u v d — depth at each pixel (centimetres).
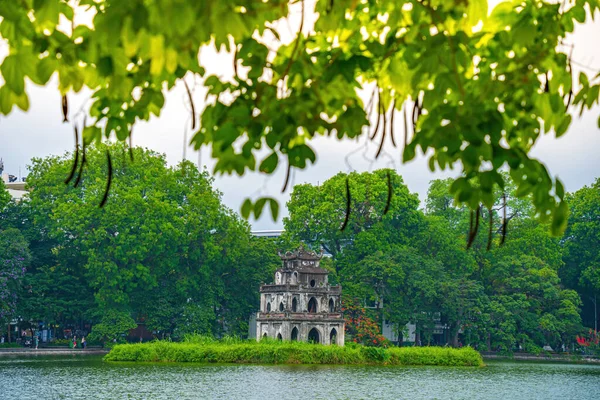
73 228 9450
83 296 9944
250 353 6994
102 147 9994
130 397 4250
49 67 771
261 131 799
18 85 756
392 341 11544
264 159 799
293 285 8000
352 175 10788
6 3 763
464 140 761
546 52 831
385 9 888
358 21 899
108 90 809
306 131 883
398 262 10088
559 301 10588
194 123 856
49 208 10000
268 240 11081
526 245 11100
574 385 5800
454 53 791
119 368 6162
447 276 10194
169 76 876
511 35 845
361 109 825
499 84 838
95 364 6600
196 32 682
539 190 796
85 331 10644
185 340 8012
